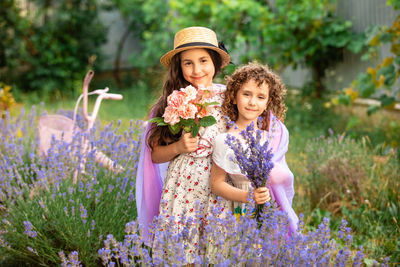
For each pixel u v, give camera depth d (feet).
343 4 23.09
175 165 8.63
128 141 11.27
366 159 13.51
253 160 7.27
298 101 24.12
